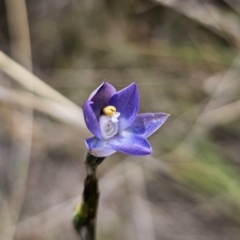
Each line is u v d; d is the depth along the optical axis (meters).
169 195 0.46
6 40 0.50
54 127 0.47
